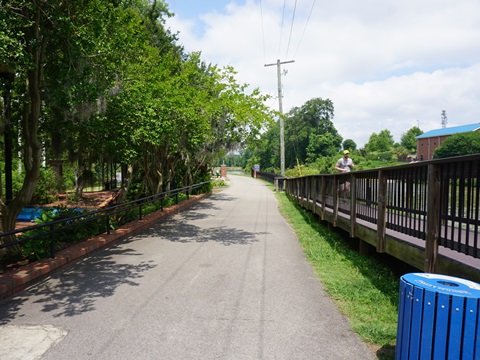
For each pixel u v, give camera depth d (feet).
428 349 8.41
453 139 219.20
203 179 88.94
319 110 321.11
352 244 28.76
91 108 29.19
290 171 208.54
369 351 11.71
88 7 26.12
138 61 38.14
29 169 24.53
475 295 8.13
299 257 25.03
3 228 23.49
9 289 16.94
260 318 14.34
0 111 33.53
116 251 26.76
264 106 59.67
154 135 35.35
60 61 27.66
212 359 11.20
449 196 13.48
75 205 53.31
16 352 11.66
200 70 67.82
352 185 26.07
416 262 15.62
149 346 12.02
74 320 14.17
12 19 18.92
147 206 52.70
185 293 17.37
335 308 15.43
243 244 29.60
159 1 63.21
